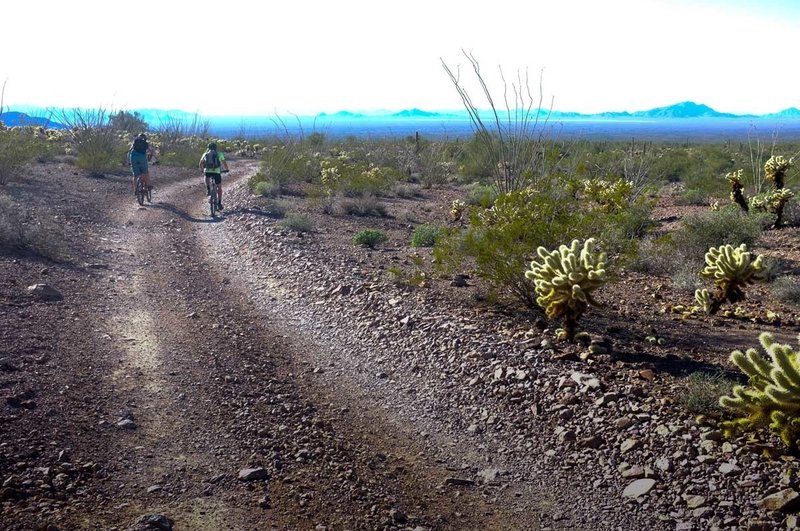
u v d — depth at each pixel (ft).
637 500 15.39
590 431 18.37
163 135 129.08
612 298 31.96
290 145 94.73
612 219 29.30
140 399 19.63
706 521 14.32
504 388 21.22
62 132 111.55
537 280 24.32
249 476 15.72
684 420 18.06
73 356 22.30
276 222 51.13
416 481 16.72
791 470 15.33
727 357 23.15
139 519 13.35
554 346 23.84
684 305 31.01
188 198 65.77
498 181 46.11
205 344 25.32
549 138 47.91
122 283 33.24
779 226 52.24
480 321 27.12
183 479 15.46
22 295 28.02
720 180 82.53
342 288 32.55
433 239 46.03
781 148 129.18
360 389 22.50
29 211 44.83
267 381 22.33
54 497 13.97
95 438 16.89
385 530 14.17
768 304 31.73
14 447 15.66
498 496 16.17
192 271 37.32
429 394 21.72
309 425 19.20
